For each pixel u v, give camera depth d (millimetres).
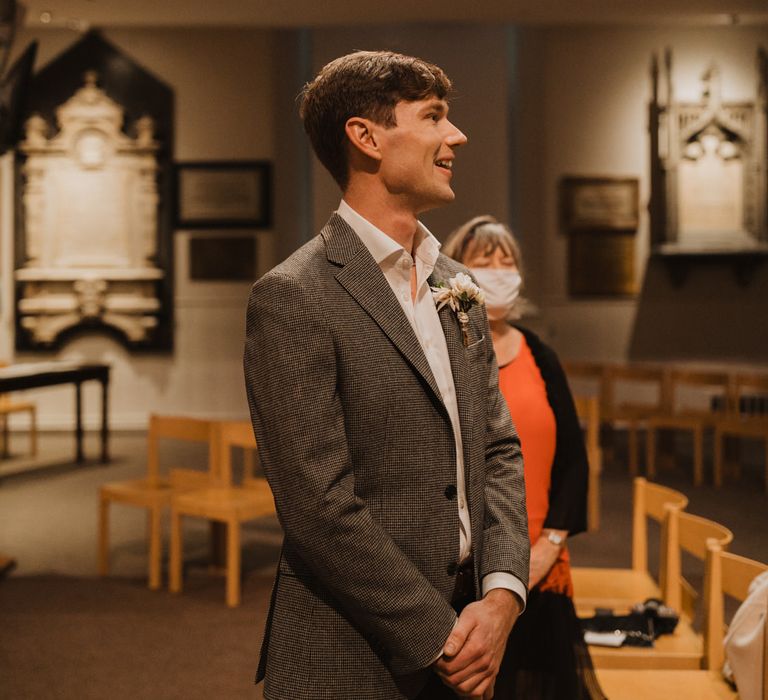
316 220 9930
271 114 9992
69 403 10000
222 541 4918
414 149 1399
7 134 6668
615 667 2574
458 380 1462
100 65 9891
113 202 9867
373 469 1341
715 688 2299
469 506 1428
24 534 5680
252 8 9070
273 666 1366
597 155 10031
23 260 9820
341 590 1278
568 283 10039
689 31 9930
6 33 6676
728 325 10039
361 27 9906
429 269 1515
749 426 6523
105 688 3377
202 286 10023
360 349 1337
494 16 9453
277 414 1304
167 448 8812
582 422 8445
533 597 2131
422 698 1458
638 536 3391
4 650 3775
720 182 9875
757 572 2234
